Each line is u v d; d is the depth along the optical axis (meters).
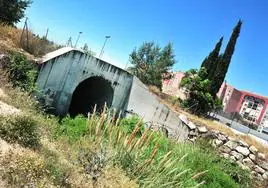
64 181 7.32
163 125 21.81
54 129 12.80
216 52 35.53
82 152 10.16
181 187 11.45
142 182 10.41
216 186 15.80
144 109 22.38
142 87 22.59
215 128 23.31
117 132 11.91
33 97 15.51
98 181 8.77
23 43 17.69
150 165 11.32
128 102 22.70
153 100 22.25
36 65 16.48
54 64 17.38
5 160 6.48
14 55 15.28
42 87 17.03
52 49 19.55
